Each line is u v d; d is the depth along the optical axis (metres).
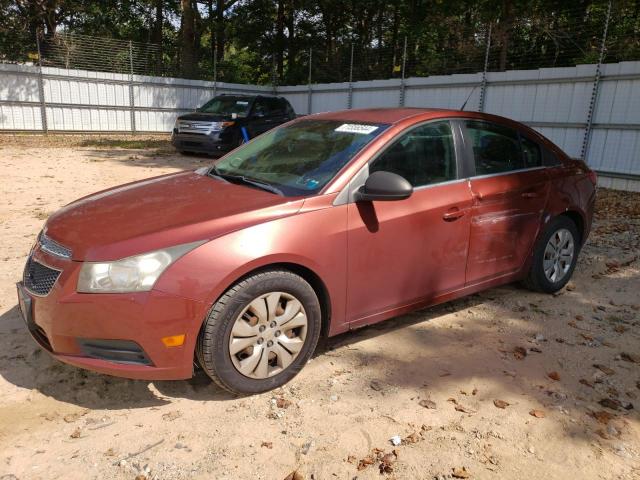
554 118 12.82
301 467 2.62
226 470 2.58
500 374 3.53
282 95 23.64
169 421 2.94
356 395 3.23
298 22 30.42
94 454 2.67
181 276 2.82
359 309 3.54
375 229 3.46
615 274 5.64
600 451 2.79
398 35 28.92
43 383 3.27
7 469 2.55
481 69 16.84
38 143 17.53
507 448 2.80
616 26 13.81
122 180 10.79
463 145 4.09
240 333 3.02
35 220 7.11
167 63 25.12
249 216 3.09
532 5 19.42
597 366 3.66
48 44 21.38
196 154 16.30
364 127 3.88
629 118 11.37
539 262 4.68
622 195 10.91
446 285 3.98
